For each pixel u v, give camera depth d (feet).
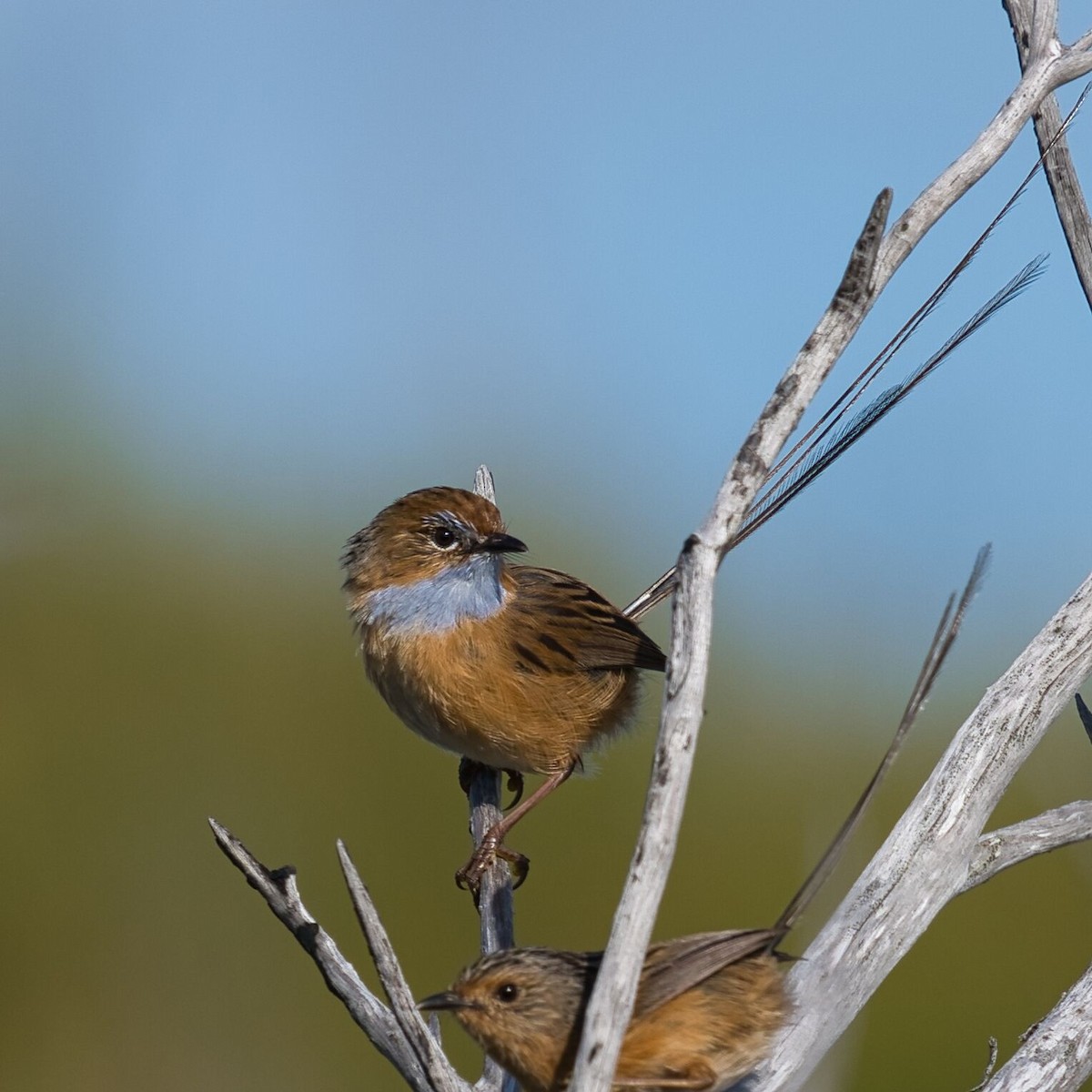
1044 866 45.06
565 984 18.45
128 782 47.03
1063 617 20.27
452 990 18.63
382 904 45.21
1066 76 18.48
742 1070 18.49
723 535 15.52
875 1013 42.91
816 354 16.24
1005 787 19.65
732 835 49.26
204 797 47.11
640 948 14.52
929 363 21.12
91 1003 43.45
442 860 46.24
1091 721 20.90
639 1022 17.93
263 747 48.24
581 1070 14.32
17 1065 42.63
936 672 16.74
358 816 47.03
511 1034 18.38
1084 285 22.34
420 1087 17.03
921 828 19.44
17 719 47.29
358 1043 42.04
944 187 17.51
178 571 51.62
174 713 48.29
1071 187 22.38
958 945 43.88
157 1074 42.86
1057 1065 17.98
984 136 17.89
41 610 49.06
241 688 49.29
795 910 18.17
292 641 51.06
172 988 43.96
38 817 45.68
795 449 21.16
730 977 18.42
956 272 18.65
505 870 28.22
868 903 19.10
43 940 44.19
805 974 18.83
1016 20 20.68
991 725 19.74
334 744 48.47
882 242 17.28
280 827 46.83
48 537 49.80
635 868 14.69
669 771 14.80
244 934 44.78
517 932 45.93
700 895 47.62
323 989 43.16
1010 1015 42.73
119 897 45.16
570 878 46.52
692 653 15.03
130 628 49.85
